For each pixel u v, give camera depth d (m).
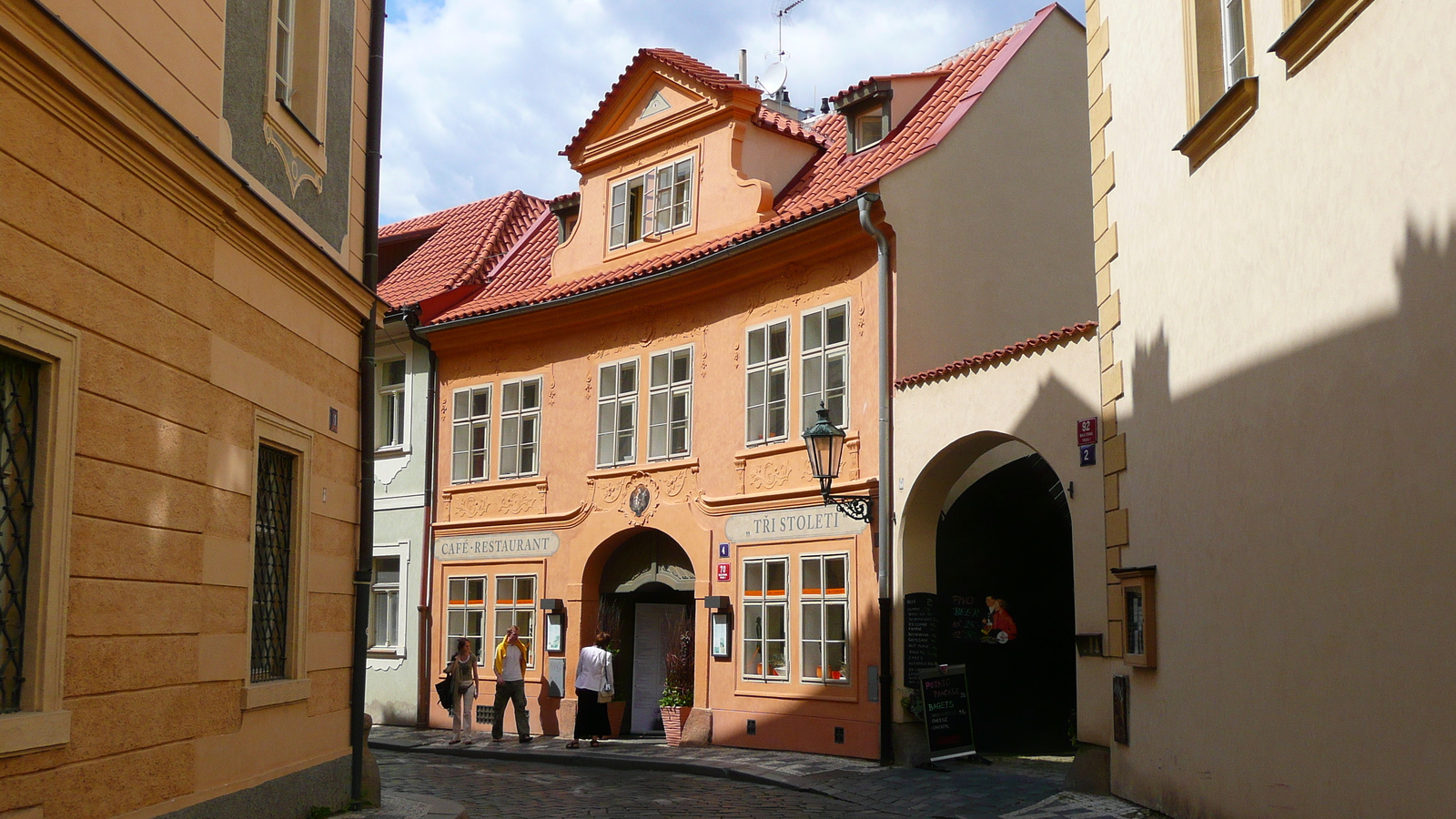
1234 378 9.19
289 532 10.62
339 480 11.64
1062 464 13.77
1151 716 10.87
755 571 18.89
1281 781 8.30
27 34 6.38
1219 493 9.42
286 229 10.02
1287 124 8.35
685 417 20.36
